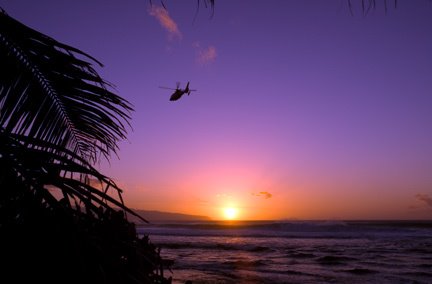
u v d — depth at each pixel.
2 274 1.29
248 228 52.72
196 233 46.44
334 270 16.50
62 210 1.05
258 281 13.68
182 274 14.93
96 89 1.70
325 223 47.31
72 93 1.76
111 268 1.28
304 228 48.50
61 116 1.93
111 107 1.83
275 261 19.50
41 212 1.12
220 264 18.00
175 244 29.55
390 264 18.64
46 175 1.12
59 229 1.08
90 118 2.01
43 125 1.83
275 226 50.22
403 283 13.49
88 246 1.15
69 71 1.58
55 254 1.29
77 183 1.21
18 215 1.23
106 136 2.18
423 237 37.78
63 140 2.09
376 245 29.66
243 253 23.75
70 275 1.25
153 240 35.50
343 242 32.78
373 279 14.30
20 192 1.13
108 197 1.26
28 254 1.30
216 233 45.97
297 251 25.14
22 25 1.32
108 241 1.45
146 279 1.58
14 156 1.11
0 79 1.47
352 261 19.75
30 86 1.59
